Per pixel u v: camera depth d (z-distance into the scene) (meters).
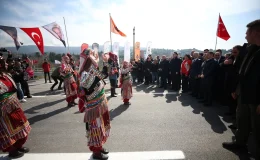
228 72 5.32
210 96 6.56
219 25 8.98
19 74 7.25
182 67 9.07
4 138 3.12
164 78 10.26
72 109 6.40
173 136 4.16
